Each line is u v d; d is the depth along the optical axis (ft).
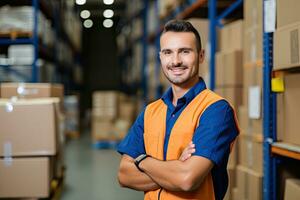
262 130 9.48
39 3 21.18
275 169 8.79
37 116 11.63
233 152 11.40
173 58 5.54
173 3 19.72
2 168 11.59
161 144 5.65
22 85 15.16
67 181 16.79
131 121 31.81
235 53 11.93
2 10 18.81
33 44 19.19
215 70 13.61
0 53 24.18
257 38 9.89
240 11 15.02
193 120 5.46
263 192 9.25
